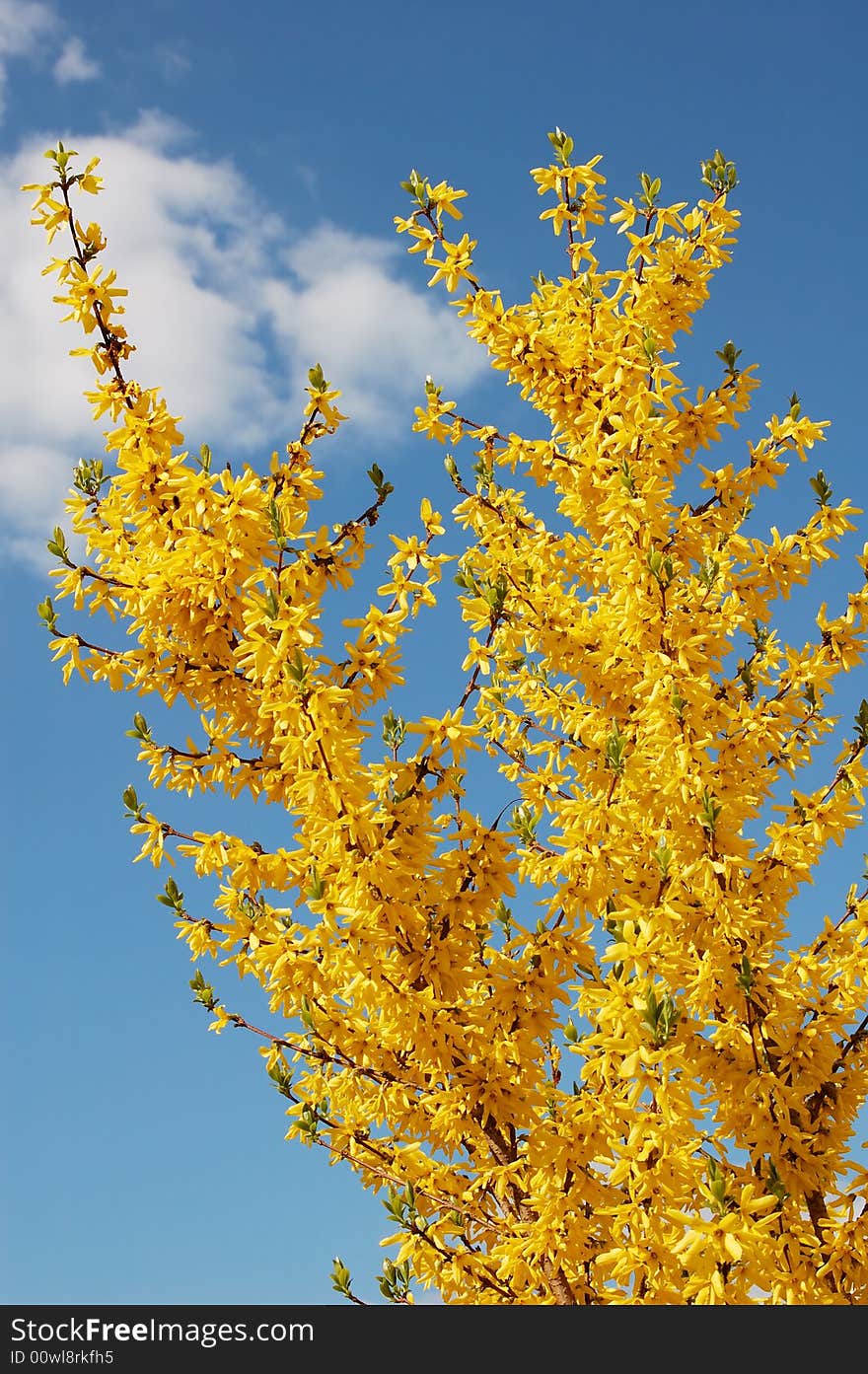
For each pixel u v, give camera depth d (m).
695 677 3.79
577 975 3.71
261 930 4.00
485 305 4.59
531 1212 3.71
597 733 4.50
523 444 4.92
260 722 4.03
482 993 4.30
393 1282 3.46
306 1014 3.73
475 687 3.83
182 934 4.22
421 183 4.64
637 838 4.31
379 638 3.89
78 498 4.34
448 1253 3.54
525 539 5.26
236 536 3.74
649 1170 2.72
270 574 3.55
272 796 4.19
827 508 4.70
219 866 4.02
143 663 4.16
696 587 4.60
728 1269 2.62
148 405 4.04
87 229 4.07
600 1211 2.82
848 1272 3.58
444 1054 3.59
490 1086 3.63
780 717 4.68
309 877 3.42
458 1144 3.90
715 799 3.66
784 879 4.26
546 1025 3.70
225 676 4.07
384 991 3.54
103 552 4.28
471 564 4.79
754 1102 3.90
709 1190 2.61
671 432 4.82
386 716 3.83
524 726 5.38
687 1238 2.58
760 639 5.14
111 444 3.96
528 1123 3.71
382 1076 3.95
